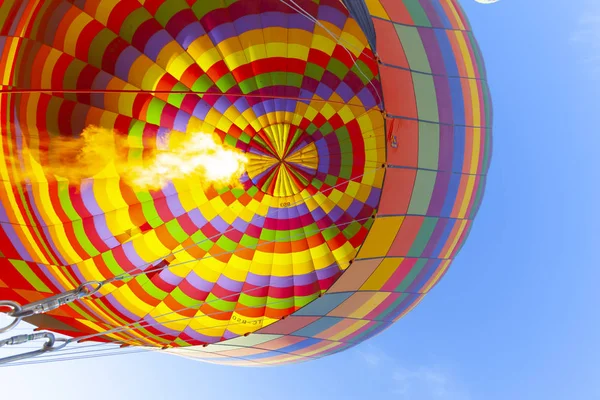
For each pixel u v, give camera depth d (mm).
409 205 9680
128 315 10938
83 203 10406
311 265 10797
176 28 9984
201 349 11375
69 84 9930
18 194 10203
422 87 9578
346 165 10109
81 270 10617
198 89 10234
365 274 10219
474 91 10875
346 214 10344
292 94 10117
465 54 11016
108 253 10805
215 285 11094
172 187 10562
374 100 9906
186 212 10727
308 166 10164
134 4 9836
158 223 10789
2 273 10633
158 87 10234
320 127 10125
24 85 9727
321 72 10039
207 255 10938
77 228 10539
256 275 10961
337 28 9758
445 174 10008
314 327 10930
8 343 5691
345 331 11508
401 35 9727
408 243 10188
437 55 10156
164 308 11125
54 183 10250
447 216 10484
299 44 9977
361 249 9695
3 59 9477
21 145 10016
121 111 10227
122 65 10070
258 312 10984
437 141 9742
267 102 10125
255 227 10688
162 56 10102
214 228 10812
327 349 12141
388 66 9102
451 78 10250
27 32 9492
